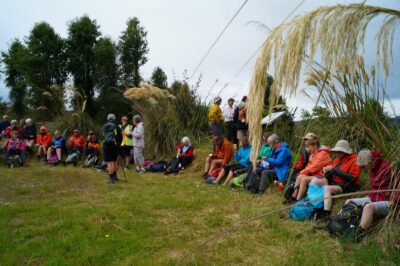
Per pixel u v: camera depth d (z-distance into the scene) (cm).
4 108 2752
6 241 483
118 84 2302
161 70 2450
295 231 494
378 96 507
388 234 407
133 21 2378
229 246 453
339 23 240
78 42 2286
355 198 512
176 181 941
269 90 254
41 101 2203
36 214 610
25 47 2445
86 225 544
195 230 524
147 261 413
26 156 1343
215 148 954
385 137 461
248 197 712
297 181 624
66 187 855
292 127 961
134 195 754
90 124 1516
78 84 2308
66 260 421
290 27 245
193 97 1328
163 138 1234
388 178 445
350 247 426
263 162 767
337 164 585
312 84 403
